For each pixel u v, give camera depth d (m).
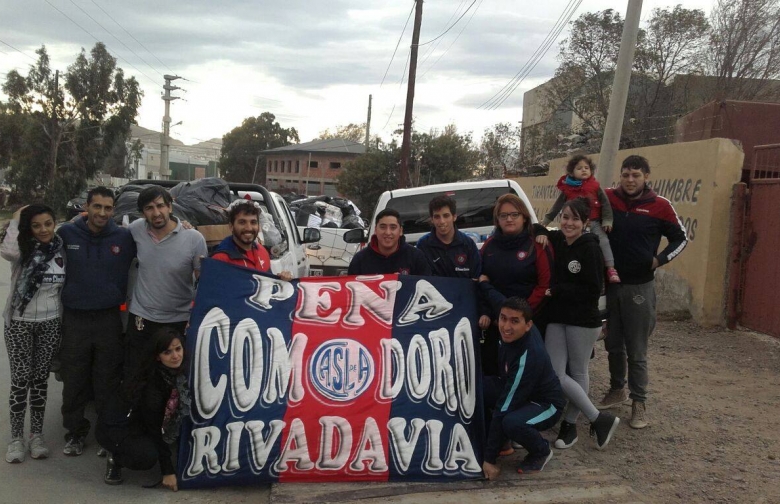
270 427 4.48
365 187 37.78
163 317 4.85
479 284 5.07
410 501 4.12
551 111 29.19
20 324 4.68
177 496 4.30
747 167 10.19
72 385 4.84
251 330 4.77
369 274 5.18
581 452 4.96
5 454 4.91
